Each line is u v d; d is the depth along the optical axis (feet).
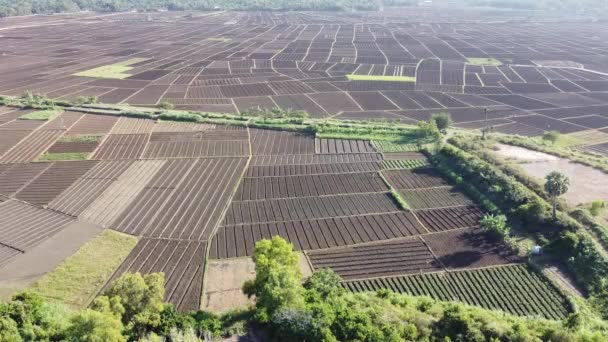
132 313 124.57
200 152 272.10
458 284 162.50
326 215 206.80
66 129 306.96
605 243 173.17
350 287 160.86
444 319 131.44
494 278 165.07
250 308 139.64
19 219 200.03
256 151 274.36
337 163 259.19
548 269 168.14
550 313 148.66
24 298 126.93
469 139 276.00
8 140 287.89
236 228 195.31
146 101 375.86
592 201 205.16
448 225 198.49
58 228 193.26
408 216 205.87
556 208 196.03
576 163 244.83
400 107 364.99
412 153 272.10
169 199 217.97
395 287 161.38
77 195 220.84
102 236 187.83
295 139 293.02
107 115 336.08
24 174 242.99
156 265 170.09
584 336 119.44
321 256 178.09
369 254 179.52
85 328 109.29
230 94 400.06
